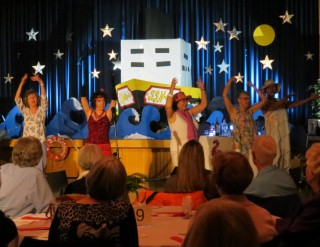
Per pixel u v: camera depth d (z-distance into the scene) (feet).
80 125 30.86
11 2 35.47
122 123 26.63
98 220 8.03
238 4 34.71
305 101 24.23
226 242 4.52
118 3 35.09
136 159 25.21
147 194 11.75
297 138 30.17
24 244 7.43
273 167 11.48
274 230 8.38
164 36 34.17
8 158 26.53
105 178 8.16
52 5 35.37
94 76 35.22
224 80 34.81
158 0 34.78
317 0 34.12
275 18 34.58
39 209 12.79
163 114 28.73
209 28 34.83
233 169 8.36
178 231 9.43
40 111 23.56
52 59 35.45
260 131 29.68
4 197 12.67
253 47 34.68
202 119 31.68
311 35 34.32
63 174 17.31
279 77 34.63
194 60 34.86
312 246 7.96
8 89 35.60
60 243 7.43
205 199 11.48
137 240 8.17
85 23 35.32
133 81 27.66
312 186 9.45
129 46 32.42
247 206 8.43
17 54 35.68
